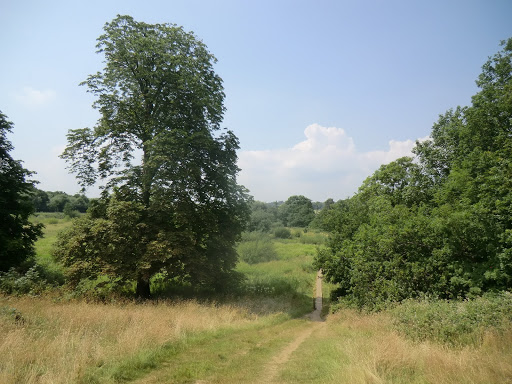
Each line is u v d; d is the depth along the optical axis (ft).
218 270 68.28
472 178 52.39
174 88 66.23
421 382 17.35
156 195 59.77
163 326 32.12
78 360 20.33
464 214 45.09
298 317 62.69
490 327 25.95
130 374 20.71
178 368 22.81
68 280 57.62
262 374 22.63
